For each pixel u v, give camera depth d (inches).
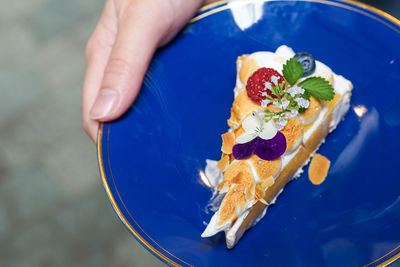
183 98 16.0
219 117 15.8
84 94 17.1
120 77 15.2
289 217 14.8
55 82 26.9
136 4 15.7
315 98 14.9
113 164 14.7
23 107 26.4
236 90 15.7
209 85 16.1
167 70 16.0
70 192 24.2
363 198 14.7
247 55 16.1
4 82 27.1
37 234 23.5
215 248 14.0
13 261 23.2
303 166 15.4
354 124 15.6
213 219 14.0
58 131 25.7
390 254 13.4
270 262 14.1
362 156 15.2
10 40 28.3
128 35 15.5
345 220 14.5
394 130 15.1
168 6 15.6
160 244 13.8
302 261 14.1
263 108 14.7
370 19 15.8
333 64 15.9
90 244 23.2
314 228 14.5
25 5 29.1
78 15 28.6
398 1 18.6
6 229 23.7
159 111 15.6
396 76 15.5
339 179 15.1
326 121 15.2
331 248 14.1
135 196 14.4
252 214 14.3
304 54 15.3
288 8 16.3
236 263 14.0
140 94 15.6
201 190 14.9
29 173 24.7
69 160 24.9
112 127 15.1
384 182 14.7
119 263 22.9
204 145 15.5
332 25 16.1
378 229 14.0
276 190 14.8
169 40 16.3
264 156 14.3
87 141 25.2
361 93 15.7
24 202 24.1
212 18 16.4
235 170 14.3
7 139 25.7
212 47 16.4
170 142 15.4
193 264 13.6
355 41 15.9
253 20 16.4
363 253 13.8
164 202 14.6
